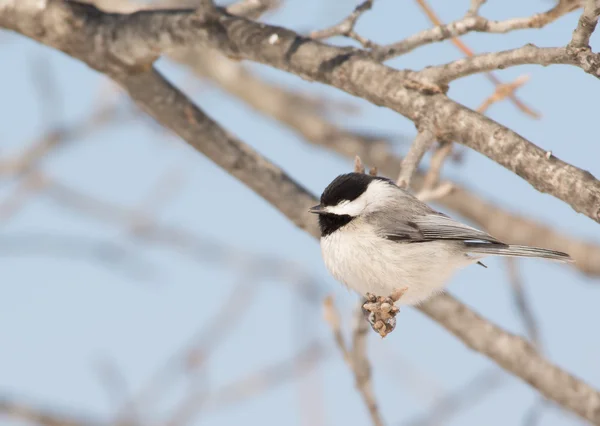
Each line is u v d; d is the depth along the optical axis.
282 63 9.80
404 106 8.96
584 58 7.35
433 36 8.98
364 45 9.53
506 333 10.36
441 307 10.45
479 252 9.91
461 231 9.96
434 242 9.95
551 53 7.63
